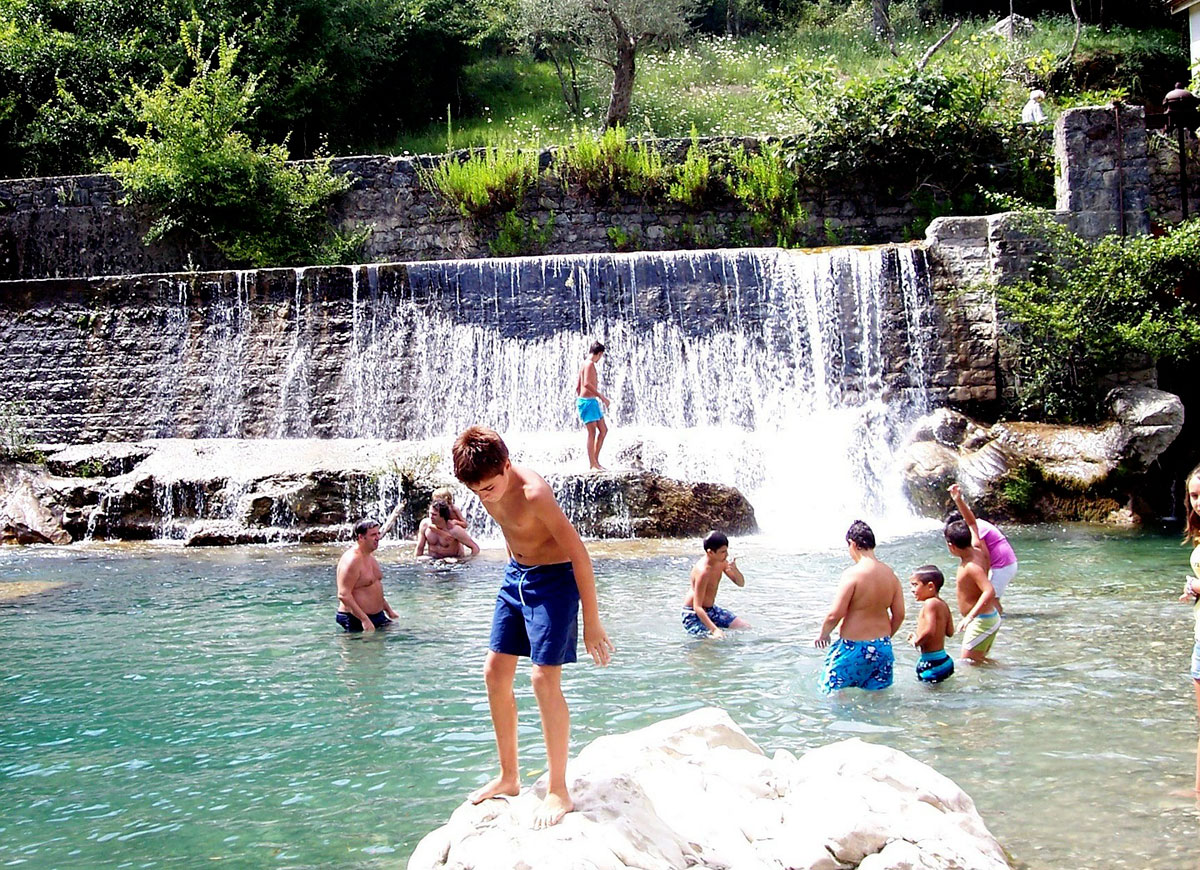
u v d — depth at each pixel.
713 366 18.23
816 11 39.66
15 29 25.06
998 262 17.50
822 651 7.88
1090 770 5.27
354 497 14.95
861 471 16.14
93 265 21.81
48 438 18.30
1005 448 15.84
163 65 25.39
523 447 16.02
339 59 28.42
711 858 3.76
